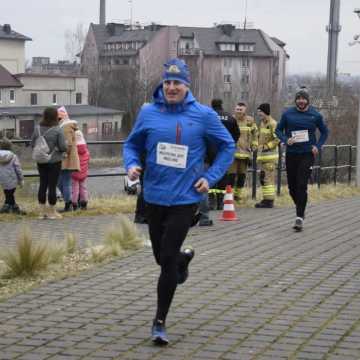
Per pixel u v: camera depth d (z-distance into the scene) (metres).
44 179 13.88
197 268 9.62
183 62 6.79
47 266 9.27
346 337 6.79
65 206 14.81
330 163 27.88
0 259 9.38
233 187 16.61
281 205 16.69
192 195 6.70
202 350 6.42
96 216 14.45
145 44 118.50
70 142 14.40
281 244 11.57
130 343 6.59
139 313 7.53
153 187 6.72
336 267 9.83
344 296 8.27
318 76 85.81
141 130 6.76
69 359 6.16
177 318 7.35
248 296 8.23
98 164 30.30
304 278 9.16
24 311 7.54
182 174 6.66
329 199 18.53
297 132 12.82
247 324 7.17
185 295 8.23
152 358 6.21
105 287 8.55
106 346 6.50
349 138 46.56
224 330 6.98
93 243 11.31
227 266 9.79
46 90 92.50
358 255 10.75
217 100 15.05
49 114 13.57
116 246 10.42
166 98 6.70
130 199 16.72
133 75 95.56
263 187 16.27
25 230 9.23
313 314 7.52
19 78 91.06
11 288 8.43
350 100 48.59
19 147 21.03
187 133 6.68
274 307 7.78
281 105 80.31
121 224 11.24
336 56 51.62
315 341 6.67
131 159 6.74
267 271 9.52
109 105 95.06
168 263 6.58
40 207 14.67
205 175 6.73
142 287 8.58
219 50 121.00
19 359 6.14
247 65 121.94
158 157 6.67
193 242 11.56
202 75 113.19
